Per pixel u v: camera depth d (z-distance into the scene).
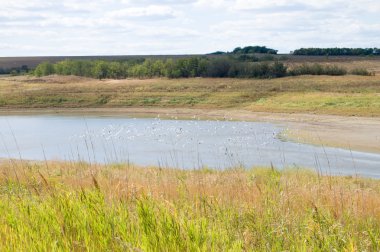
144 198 5.15
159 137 49.06
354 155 38.09
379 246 4.53
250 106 77.00
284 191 7.00
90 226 4.50
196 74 114.75
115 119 70.94
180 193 6.71
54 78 122.69
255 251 4.23
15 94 92.69
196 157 35.91
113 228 4.43
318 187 8.65
